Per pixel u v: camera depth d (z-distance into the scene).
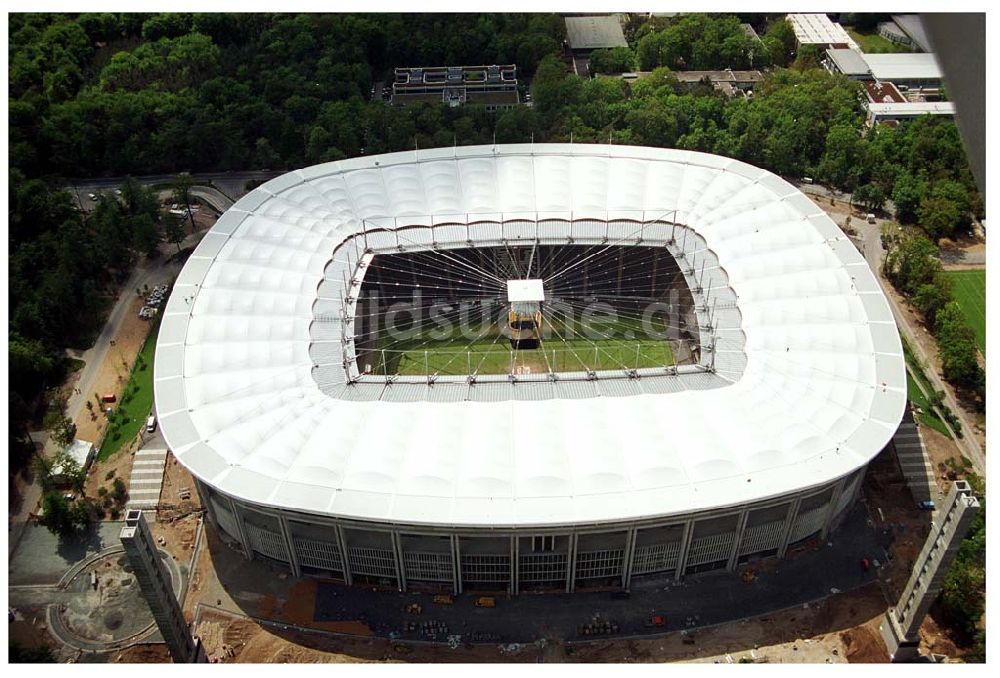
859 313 148.88
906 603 115.38
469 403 134.12
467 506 116.56
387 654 121.31
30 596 131.00
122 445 155.75
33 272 193.62
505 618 125.94
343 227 177.62
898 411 130.38
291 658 121.00
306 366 142.38
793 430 127.06
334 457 124.06
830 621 124.62
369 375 143.50
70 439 154.00
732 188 185.62
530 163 195.75
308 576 132.50
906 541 136.12
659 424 129.62
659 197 185.75
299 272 163.12
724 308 155.62
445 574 127.56
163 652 122.75
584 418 130.50
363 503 117.31
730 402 133.75
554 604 127.81
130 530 95.69
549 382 141.38
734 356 144.62
